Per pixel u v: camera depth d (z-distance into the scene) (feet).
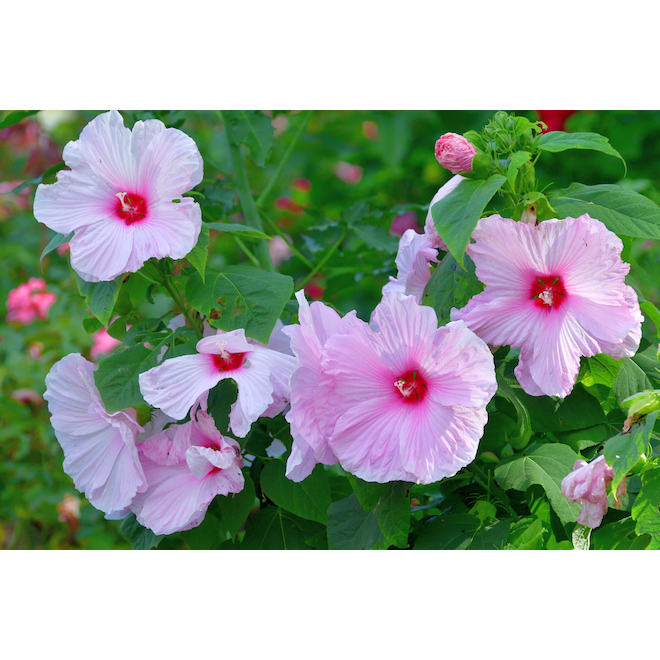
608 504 4.98
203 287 5.27
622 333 4.93
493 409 5.33
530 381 5.02
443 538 5.11
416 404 4.91
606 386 5.26
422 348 4.86
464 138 5.00
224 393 5.27
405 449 4.83
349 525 5.19
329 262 6.64
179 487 5.28
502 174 5.07
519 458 5.14
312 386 4.90
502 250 4.95
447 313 5.13
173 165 5.09
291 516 5.57
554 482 5.03
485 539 5.08
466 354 4.80
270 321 5.17
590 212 5.08
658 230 4.99
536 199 5.02
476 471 5.36
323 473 5.32
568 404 5.24
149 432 5.34
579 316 4.98
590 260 4.92
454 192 4.97
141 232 5.11
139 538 5.45
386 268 6.56
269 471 5.35
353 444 4.88
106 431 5.35
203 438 5.27
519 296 5.00
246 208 6.33
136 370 5.23
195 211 5.07
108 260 5.10
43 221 5.15
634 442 4.66
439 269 5.21
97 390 5.26
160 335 5.41
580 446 5.24
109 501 5.31
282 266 7.10
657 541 4.77
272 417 5.24
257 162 6.23
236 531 5.35
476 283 5.12
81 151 5.21
